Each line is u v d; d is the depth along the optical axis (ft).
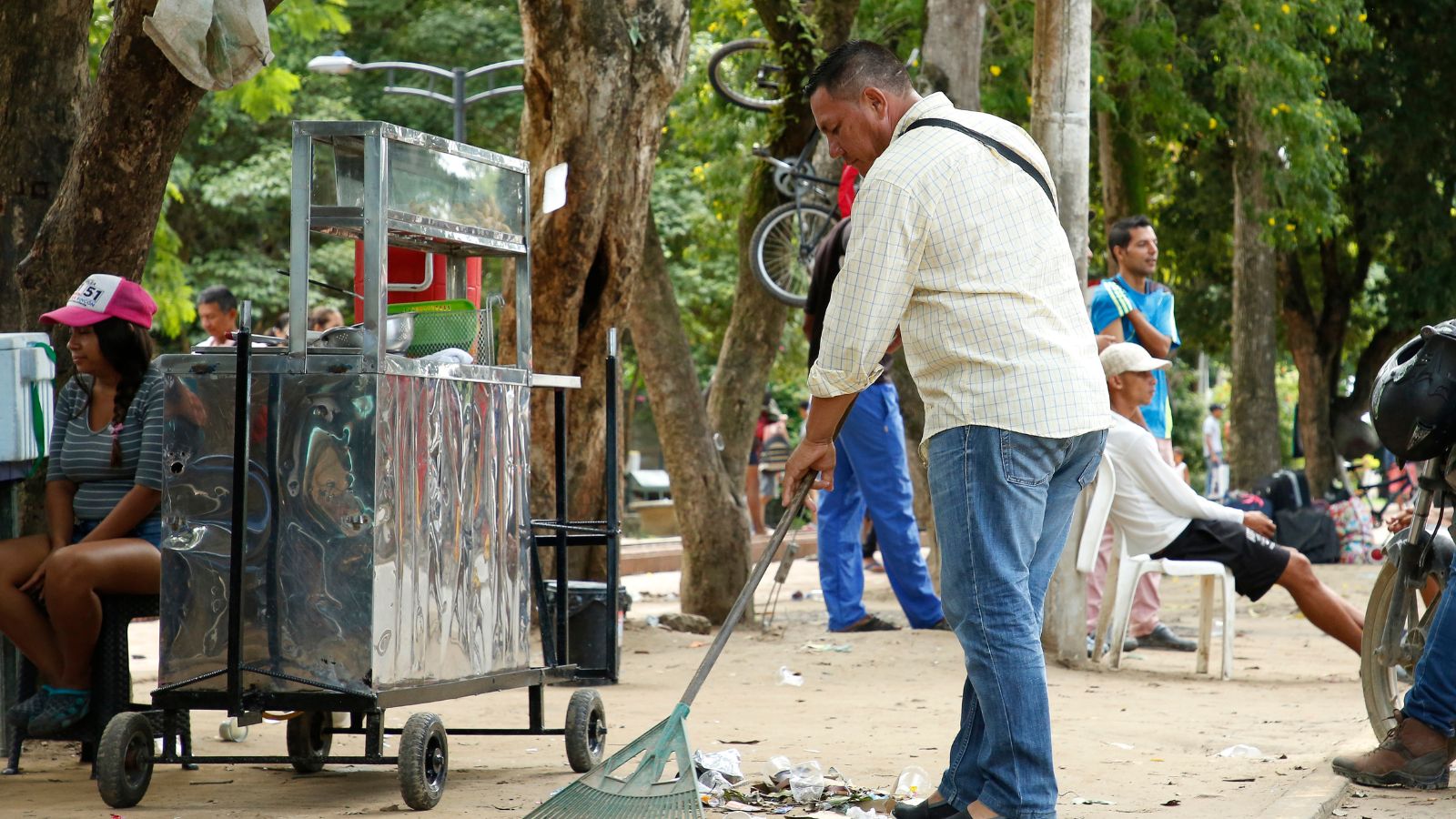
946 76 33.83
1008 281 12.99
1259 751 19.20
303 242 15.51
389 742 20.25
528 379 18.17
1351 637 26.30
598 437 31.53
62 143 22.02
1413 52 75.66
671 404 36.01
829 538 34.24
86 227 20.39
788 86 40.63
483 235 17.65
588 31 28.91
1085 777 17.28
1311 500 59.06
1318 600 26.45
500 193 18.13
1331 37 69.15
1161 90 59.77
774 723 21.56
